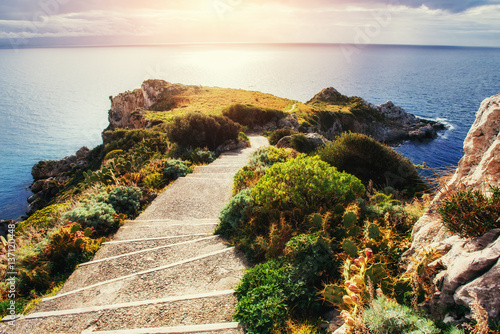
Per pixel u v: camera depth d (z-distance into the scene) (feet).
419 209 17.58
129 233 23.40
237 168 43.55
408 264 11.73
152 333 12.05
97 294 15.56
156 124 118.93
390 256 13.26
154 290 15.48
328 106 229.25
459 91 525.75
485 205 8.86
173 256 19.06
